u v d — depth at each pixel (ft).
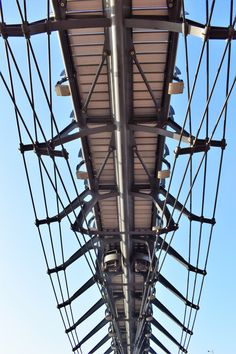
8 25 49.01
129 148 71.67
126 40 54.70
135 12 52.65
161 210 80.69
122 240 94.63
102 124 68.13
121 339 151.33
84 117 66.23
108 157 73.36
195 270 93.40
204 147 59.47
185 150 60.13
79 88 63.62
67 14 53.26
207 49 48.47
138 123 67.10
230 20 46.24
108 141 72.59
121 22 50.96
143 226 96.94
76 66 60.59
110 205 89.86
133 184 81.25
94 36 56.03
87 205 82.43
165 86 61.62
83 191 81.10
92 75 61.67
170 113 67.77
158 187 80.28
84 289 108.37
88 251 89.45
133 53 55.93
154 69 60.23
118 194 81.92
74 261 94.12
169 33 55.36
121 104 60.49
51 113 55.83
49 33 50.75
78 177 78.79
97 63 59.88
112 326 150.71
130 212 88.48
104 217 94.38
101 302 125.49
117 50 53.88
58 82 62.90
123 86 57.93
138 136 71.10
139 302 129.70
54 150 62.80
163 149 73.05
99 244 100.07
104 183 82.38
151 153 75.15
